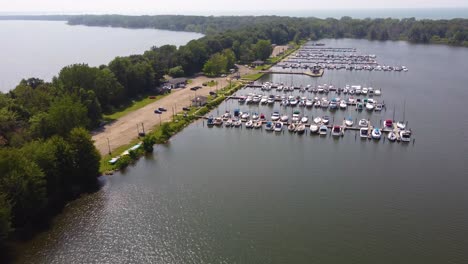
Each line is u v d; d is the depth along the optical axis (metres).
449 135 139.00
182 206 95.38
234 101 189.38
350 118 155.62
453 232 84.38
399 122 150.00
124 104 179.75
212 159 122.62
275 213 91.88
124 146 127.94
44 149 95.62
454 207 93.62
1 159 84.31
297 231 85.12
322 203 95.81
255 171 113.62
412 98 187.25
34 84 159.50
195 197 99.44
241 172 113.00
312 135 143.75
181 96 194.12
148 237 84.00
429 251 78.56
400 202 95.88
